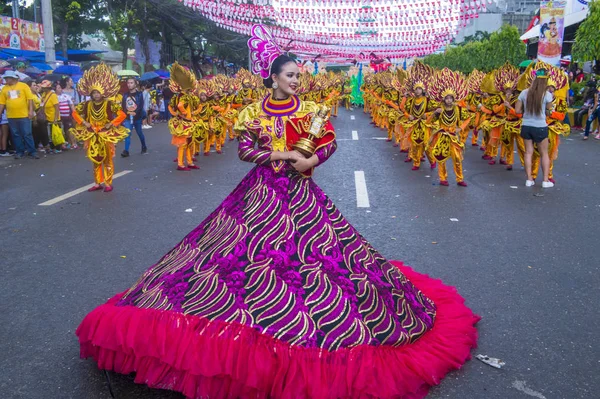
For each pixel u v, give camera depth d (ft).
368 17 52.70
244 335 9.37
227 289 10.05
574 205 25.22
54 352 11.85
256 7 49.11
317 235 11.03
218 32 99.50
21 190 29.91
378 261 11.91
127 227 22.00
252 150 11.23
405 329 10.70
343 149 46.26
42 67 66.64
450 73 29.17
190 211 24.58
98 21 89.71
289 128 11.30
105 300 14.67
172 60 106.11
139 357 9.61
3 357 11.66
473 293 14.79
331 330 9.73
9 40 69.41
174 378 9.52
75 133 28.73
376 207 25.00
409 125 35.12
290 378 9.21
